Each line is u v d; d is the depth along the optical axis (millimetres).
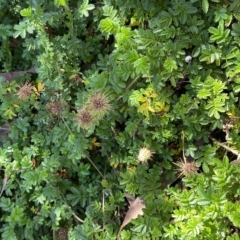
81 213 383
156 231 327
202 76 328
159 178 349
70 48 366
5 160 382
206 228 313
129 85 334
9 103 384
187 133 339
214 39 311
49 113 377
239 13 312
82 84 381
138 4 341
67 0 358
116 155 364
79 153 356
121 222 365
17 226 389
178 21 323
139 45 328
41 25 372
